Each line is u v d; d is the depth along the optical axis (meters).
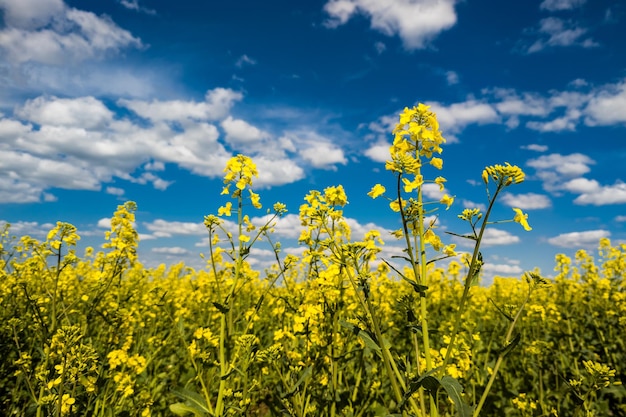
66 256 0.48
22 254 0.67
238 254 0.39
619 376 0.56
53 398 0.34
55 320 0.45
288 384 0.40
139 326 0.60
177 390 0.34
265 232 0.41
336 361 0.40
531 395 0.52
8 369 0.47
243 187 0.39
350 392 0.43
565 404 0.49
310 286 0.43
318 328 0.41
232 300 0.38
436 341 0.69
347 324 0.29
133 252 0.56
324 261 0.36
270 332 0.65
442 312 0.86
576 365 0.56
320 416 0.39
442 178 0.29
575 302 0.85
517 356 0.65
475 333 0.58
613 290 0.82
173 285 1.06
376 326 0.28
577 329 0.74
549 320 0.75
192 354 0.38
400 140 0.31
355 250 0.30
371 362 0.52
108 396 0.42
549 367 0.59
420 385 0.24
